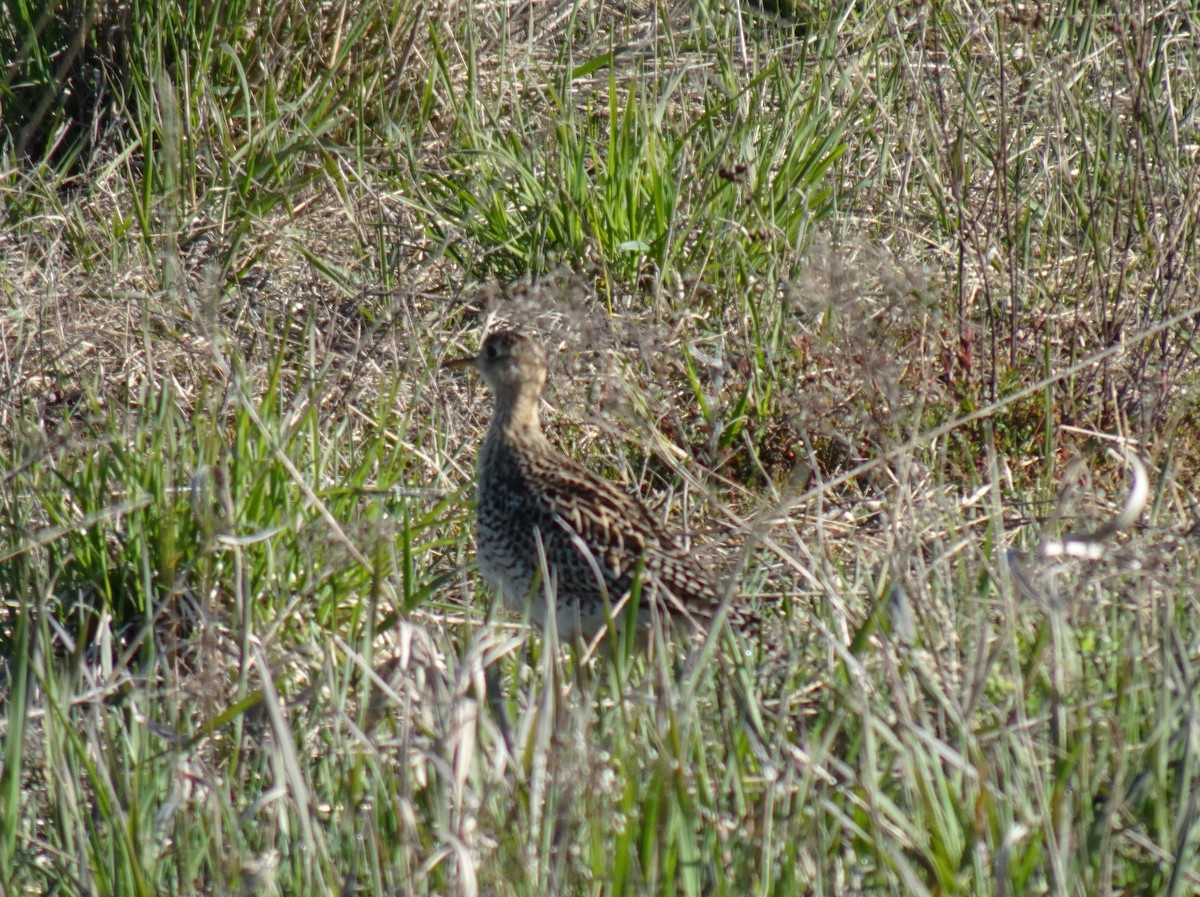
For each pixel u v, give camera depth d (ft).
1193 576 27.99
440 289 42.47
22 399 36.22
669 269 40.47
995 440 36.35
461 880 20.45
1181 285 39.01
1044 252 42.70
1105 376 36.70
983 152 44.70
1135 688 24.04
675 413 36.99
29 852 24.31
